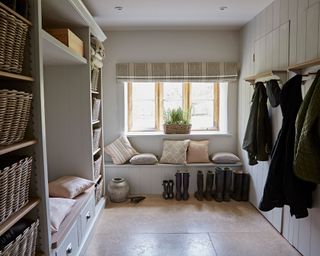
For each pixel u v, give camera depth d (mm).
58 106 2605
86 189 2473
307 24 2102
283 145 2133
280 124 2547
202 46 3795
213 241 2449
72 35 2160
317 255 2014
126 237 2531
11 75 1212
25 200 1370
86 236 2330
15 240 1179
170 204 3355
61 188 2252
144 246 2367
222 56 3818
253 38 3240
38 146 1458
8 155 1456
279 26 2572
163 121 4066
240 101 3738
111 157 3707
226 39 3799
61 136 2633
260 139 2740
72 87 2584
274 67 2693
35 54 1412
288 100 2098
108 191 3477
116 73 3760
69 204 2043
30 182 1478
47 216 1505
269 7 2791
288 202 2068
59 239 1654
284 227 2510
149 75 3754
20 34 1267
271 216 2777
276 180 2168
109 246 2371
